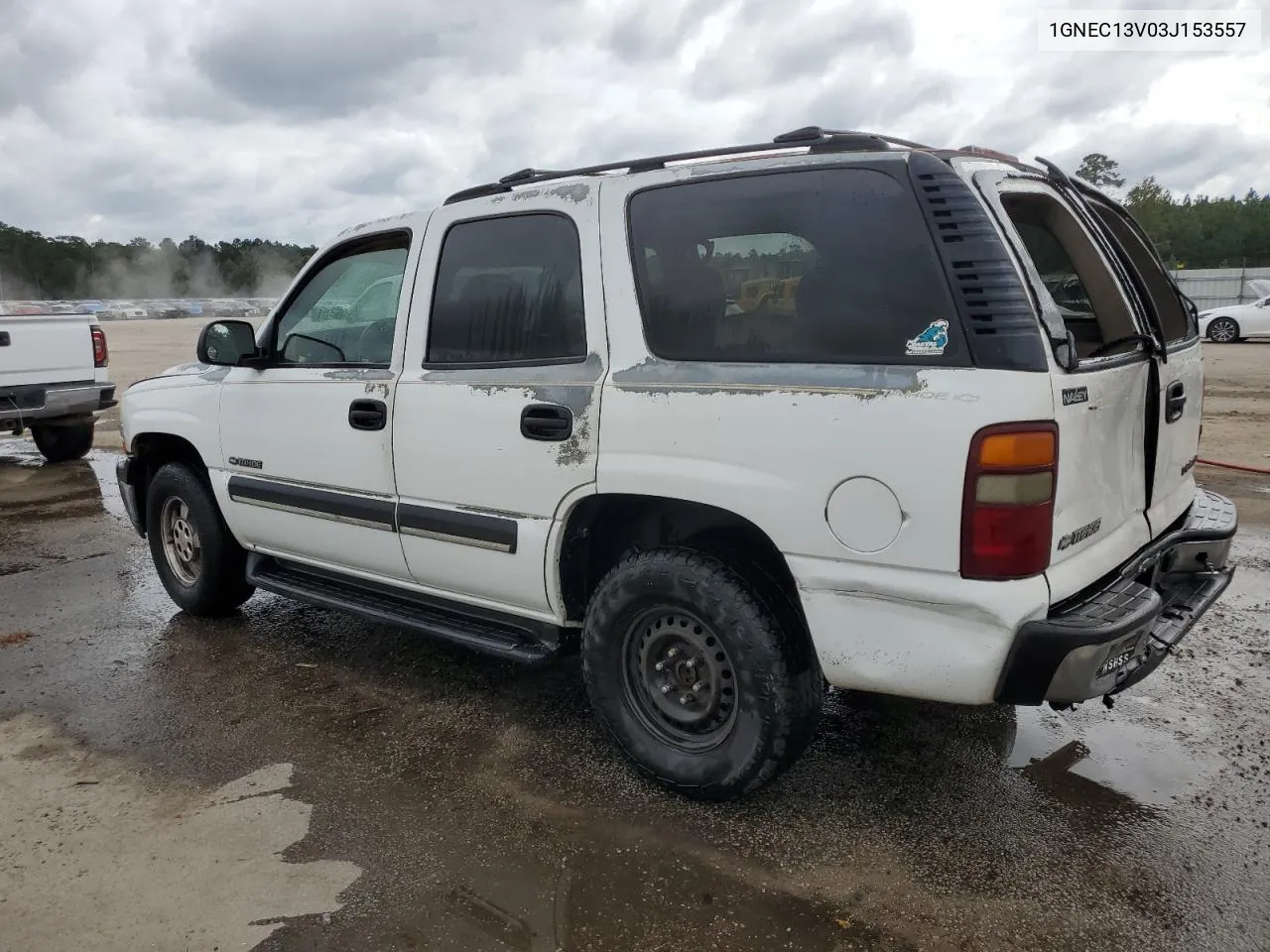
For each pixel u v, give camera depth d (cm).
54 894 264
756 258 271
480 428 325
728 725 289
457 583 349
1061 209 306
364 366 372
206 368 453
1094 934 238
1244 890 254
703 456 273
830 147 269
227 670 419
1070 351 239
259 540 433
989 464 229
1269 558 529
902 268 247
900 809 296
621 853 277
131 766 336
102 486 854
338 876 269
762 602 275
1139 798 298
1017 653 235
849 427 247
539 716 368
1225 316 2112
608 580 304
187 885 267
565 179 323
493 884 264
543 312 316
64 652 446
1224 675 385
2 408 863
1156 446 294
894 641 250
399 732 357
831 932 241
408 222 361
